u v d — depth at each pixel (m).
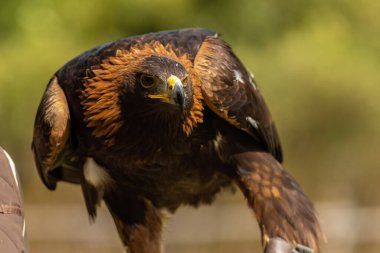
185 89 6.84
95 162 7.51
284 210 7.22
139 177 7.50
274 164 7.42
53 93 7.27
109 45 7.27
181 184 7.61
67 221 18.84
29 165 18.84
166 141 7.16
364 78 18.70
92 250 19.03
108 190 7.59
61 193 19.34
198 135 7.27
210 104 7.14
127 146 7.20
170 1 18.66
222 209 19.33
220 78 7.16
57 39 18.31
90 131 7.24
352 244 19.39
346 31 19.45
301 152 19.62
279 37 19.27
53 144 7.18
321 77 18.14
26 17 18.58
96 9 18.81
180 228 19.12
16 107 17.62
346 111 18.66
